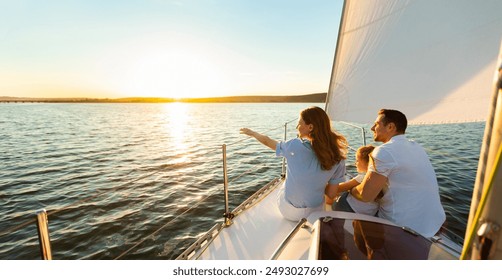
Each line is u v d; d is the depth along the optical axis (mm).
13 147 20234
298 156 1979
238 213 2506
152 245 6145
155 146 20422
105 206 8336
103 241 6352
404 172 1827
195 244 2041
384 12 2557
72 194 9922
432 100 2369
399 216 1886
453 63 2221
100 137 26031
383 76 2662
